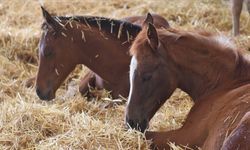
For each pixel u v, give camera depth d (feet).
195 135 13.26
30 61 23.93
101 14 28.25
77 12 28.58
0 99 19.33
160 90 13.58
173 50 13.58
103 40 17.98
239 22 25.71
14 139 15.46
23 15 27.96
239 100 12.75
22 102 17.34
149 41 13.26
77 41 17.93
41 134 15.69
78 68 22.43
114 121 16.48
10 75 22.11
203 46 13.67
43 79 17.98
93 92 19.44
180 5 28.53
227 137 11.99
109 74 18.31
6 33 24.64
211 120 13.00
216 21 27.09
